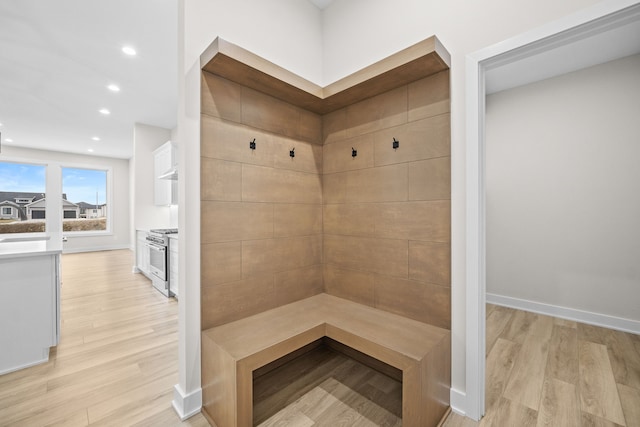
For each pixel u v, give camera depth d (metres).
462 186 1.56
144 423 1.48
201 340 1.60
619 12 1.15
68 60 3.11
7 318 1.96
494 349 2.29
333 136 2.28
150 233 4.32
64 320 2.88
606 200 2.74
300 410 1.58
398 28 1.85
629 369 1.98
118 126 5.34
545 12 1.32
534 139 3.14
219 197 1.71
